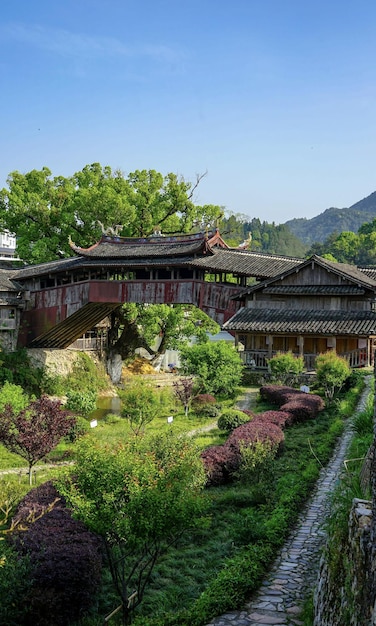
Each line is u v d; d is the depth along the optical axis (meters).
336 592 8.15
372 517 7.21
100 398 41.78
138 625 9.79
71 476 12.41
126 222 47.78
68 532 12.74
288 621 9.34
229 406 31.19
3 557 9.71
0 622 9.91
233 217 84.00
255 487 16.50
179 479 11.52
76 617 11.05
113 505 11.02
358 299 34.91
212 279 44.69
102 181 49.47
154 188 49.25
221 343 34.19
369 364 34.50
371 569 6.89
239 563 11.34
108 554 11.24
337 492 11.62
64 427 20.14
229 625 9.23
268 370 35.44
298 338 35.44
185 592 11.64
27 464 22.27
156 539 11.00
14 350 42.44
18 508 14.83
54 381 39.88
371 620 6.48
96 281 39.66
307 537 12.80
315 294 35.16
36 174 49.25
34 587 10.71
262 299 37.25
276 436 20.23
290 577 10.94
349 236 128.75
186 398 30.77
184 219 50.62
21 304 43.41
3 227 50.44
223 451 18.89
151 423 28.66
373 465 7.52
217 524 15.07
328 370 28.58
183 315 48.66
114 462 11.50
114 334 48.88
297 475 17.12
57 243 48.16
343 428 22.58
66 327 42.78
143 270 41.31
